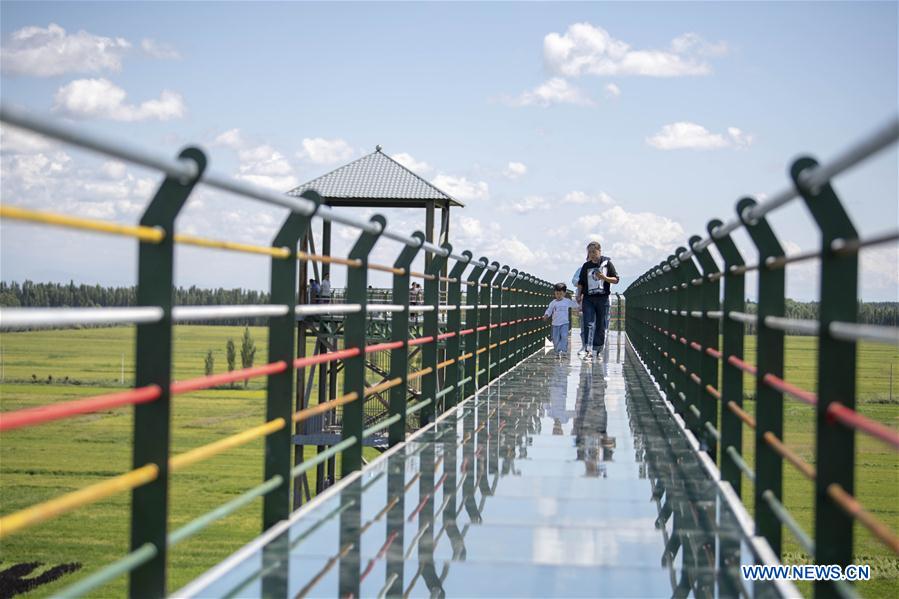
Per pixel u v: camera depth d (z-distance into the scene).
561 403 10.48
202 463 65.69
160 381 3.04
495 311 13.74
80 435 76.19
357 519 4.82
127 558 2.90
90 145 2.33
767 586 3.83
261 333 133.00
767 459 4.48
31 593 40.16
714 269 7.11
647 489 5.72
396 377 7.38
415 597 3.64
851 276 3.02
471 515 4.98
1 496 57.06
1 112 1.96
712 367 7.08
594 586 3.83
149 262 3.03
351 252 6.10
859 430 2.62
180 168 2.87
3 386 90.12
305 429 25.81
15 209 2.10
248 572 3.88
